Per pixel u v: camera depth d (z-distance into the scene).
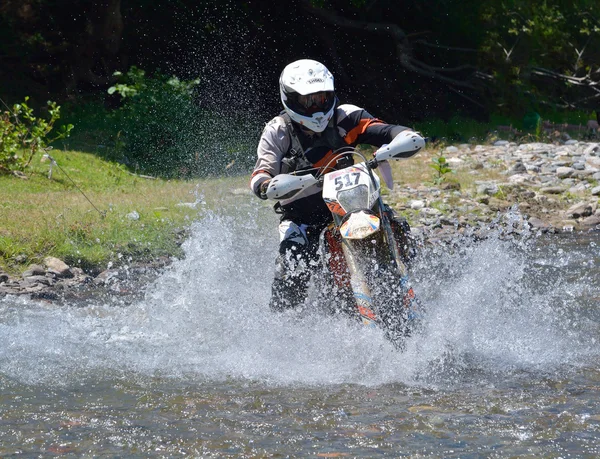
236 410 7.52
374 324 8.61
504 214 19.42
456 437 6.73
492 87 39.22
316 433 6.88
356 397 7.84
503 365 8.83
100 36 31.17
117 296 12.80
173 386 8.31
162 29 35.62
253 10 37.06
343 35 39.81
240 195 20.97
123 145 25.23
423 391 8.00
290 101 9.07
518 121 40.62
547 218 19.47
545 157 26.88
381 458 6.31
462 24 39.88
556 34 41.59
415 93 40.44
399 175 23.73
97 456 6.46
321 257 9.11
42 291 12.90
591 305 11.46
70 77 31.64
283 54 38.00
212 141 28.27
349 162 9.25
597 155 27.03
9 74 31.61
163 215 17.58
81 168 22.59
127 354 9.52
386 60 40.50
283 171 9.44
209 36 36.47
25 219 15.84
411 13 39.75
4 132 20.38
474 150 29.28
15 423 7.21
